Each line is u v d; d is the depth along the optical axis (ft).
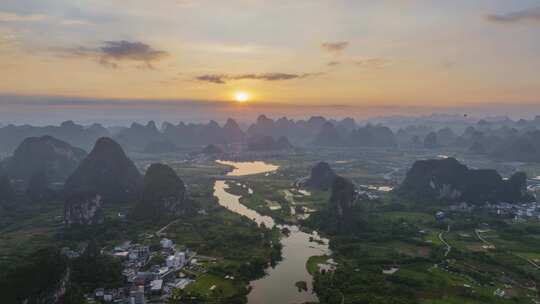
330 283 611.88
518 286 604.90
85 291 582.76
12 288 499.10
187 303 556.51
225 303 555.69
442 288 596.70
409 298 568.82
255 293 600.39
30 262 543.80
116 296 571.69
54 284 529.04
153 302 560.61
